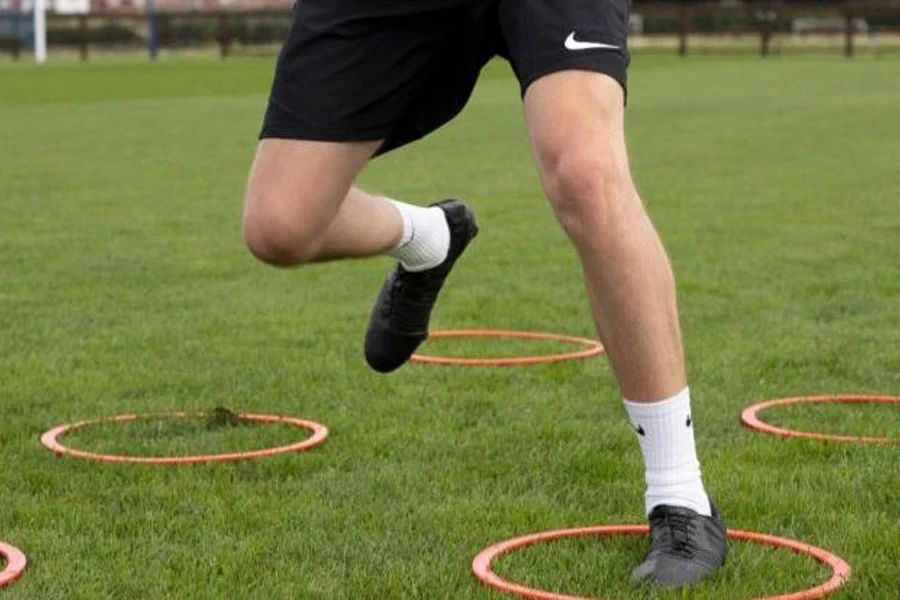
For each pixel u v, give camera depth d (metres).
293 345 10.55
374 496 6.81
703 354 10.12
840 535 6.13
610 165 5.25
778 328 11.07
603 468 7.23
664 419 5.55
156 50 75.38
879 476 7.04
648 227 5.43
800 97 42.75
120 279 13.70
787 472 7.14
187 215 18.61
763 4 83.31
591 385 9.20
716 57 68.88
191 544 6.12
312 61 5.75
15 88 48.78
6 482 7.10
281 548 6.02
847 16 70.19
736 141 29.48
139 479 7.11
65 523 6.43
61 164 25.23
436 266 7.07
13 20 79.25
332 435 7.98
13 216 18.39
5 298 12.64
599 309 5.46
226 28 76.38
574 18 5.36
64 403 8.85
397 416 8.41
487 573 5.52
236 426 8.25
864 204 19.25
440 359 9.81
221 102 42.19
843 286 12.97
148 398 8.97
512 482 7.03
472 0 5.60
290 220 5.83
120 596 5.49
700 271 13.83
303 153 5.80
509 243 15.91
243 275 13.95
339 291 13.02
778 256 14.77
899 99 41.47
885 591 5.41
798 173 23.38
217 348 10.46
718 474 7.09
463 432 8.03
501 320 11.73
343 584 5.56
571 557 5.80
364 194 6.65
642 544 5.96
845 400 8.76
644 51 74.19
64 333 11.08
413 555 5.92
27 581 5.65
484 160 25.91
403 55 5.73
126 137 31.03
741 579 5.51
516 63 5.46
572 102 5.27
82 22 74.50
